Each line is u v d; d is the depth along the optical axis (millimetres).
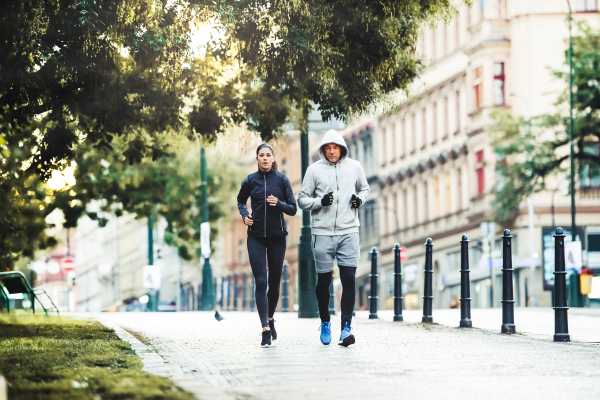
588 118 44000
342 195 11508
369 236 71125
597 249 53062
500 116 47594
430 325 15305
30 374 8141
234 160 49656
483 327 14711
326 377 8398
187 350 10977
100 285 108562
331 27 15133
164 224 61844
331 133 11547
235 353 10562
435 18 16375
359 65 15648
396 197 67688
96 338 12641
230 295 52688
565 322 12078
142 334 13656
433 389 7633
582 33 45312
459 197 59094
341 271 11508
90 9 14195
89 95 15797
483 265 52312
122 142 19703
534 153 46094
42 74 14695
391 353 10445
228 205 49250
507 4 55094
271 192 11500
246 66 17938
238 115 18703
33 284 45219
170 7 15141
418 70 17609
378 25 15414
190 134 19094
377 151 70500
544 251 52969
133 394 6996
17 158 20141
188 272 94062
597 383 7980
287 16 14891
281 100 18641
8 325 15984
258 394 7355
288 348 11102
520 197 47500
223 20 14906
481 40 55094
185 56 15297
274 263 11625
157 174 37156
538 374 8570
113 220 104750
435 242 61844
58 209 35750
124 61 15938
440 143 61500
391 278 67688
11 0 12617
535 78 53781
